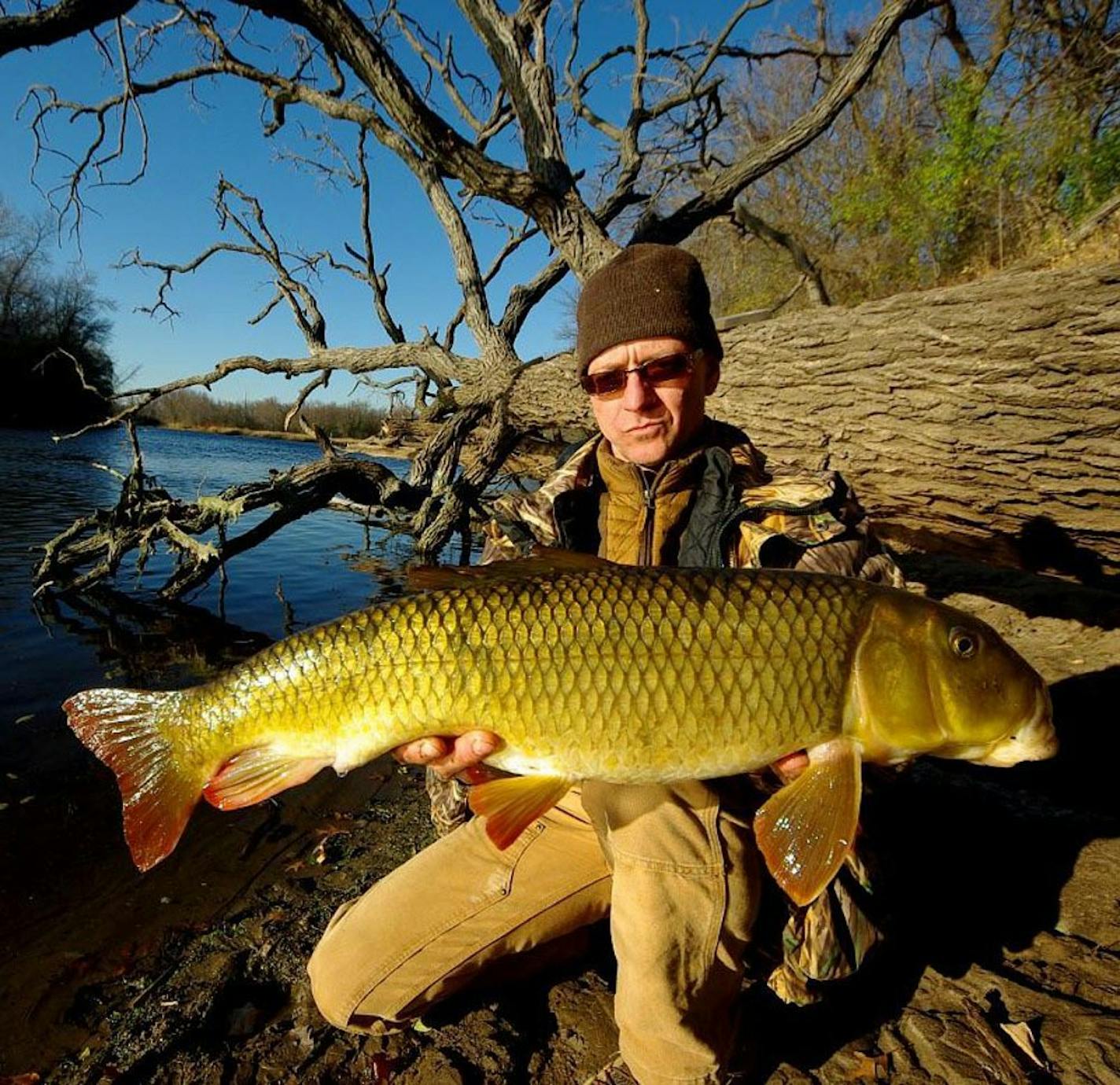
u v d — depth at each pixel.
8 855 1.19
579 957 0.89
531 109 2.82
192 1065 0.76
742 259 5.87
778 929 0.77
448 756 0.68
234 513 2.94
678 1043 0.63
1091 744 1.26
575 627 0.64
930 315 1.59
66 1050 0.80
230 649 2.45
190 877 1.12
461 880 0.75
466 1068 0.73
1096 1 3.44
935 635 0.62
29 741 1.62
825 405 1.84
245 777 0.70
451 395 3.43
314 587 3.30
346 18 2.41
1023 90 3.62
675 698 0.62
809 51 4.51
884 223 4.35
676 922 0.64
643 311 0.78
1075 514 1.47
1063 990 0.77
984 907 0.89
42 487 5.82
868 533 0.77
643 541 0.82
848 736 0.63
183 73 3.45
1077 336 1.34
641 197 4.07
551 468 3.57
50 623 2.68
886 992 0.79
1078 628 1.71
